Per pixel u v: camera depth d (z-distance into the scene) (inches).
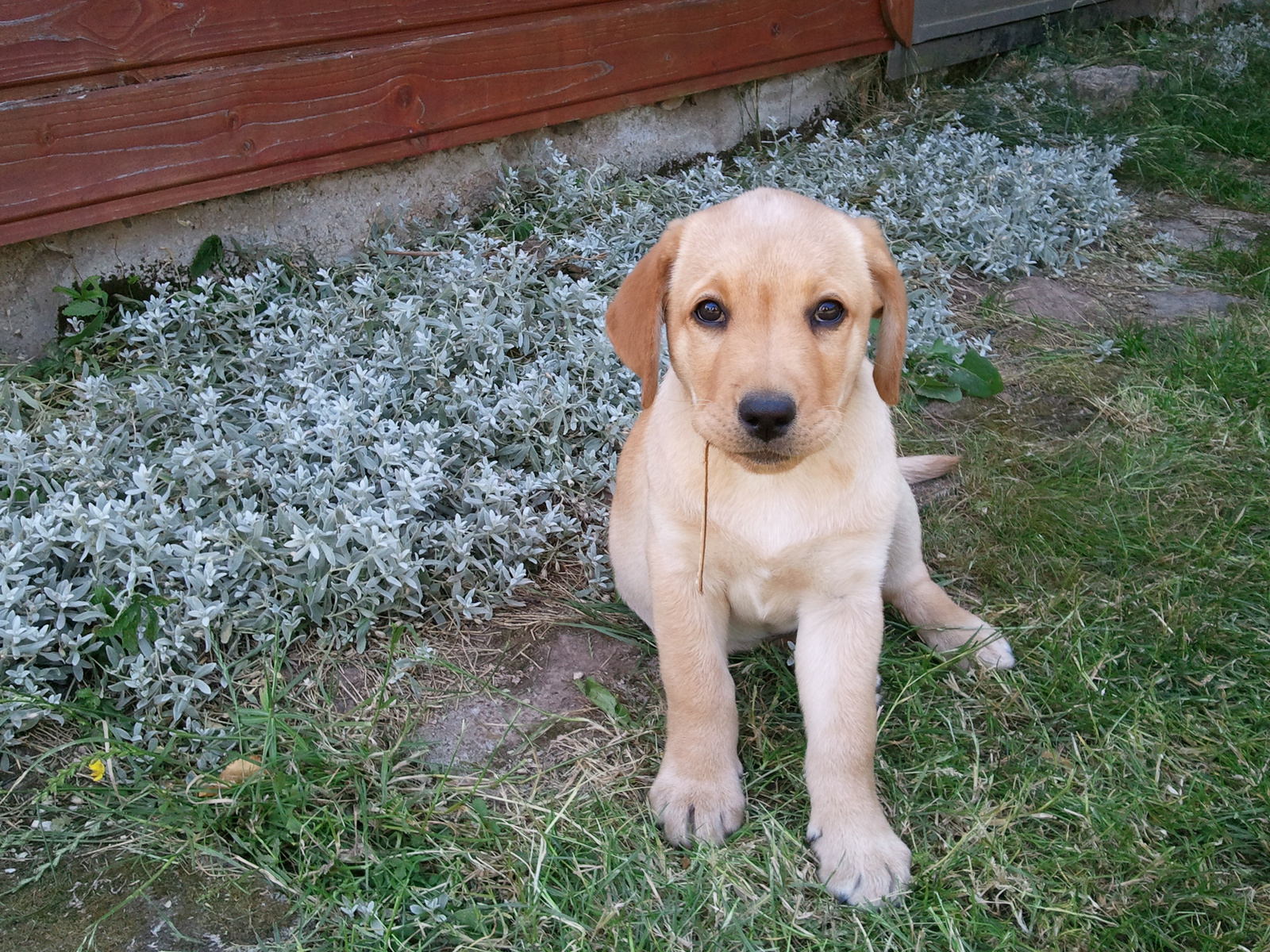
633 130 52.6
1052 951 18.9
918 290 44.8
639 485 25.1
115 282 37.5
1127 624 27.1
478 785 22.0
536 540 29.5
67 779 22.0
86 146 34.4
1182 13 88.4
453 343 35.3
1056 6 75.2
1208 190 58.5
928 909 19.4
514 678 25.9
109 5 34.0
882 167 53.8
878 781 22.7
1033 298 45.9
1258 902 19.7
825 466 21.4
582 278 40.7
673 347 22.0
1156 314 44.9
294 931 18.9
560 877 20.2
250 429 30.6
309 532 26.0
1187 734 23.6
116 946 18.5
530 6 45.3
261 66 37.9
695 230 21.6
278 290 39.0
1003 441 35.6
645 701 25.2
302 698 24.8
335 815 21.1
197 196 37.5
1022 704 24.7
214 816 20.9
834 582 22.0
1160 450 34.6
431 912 19.1
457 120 44.1
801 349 19.9
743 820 21.6
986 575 29.5
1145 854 20.6
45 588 24.4
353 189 42.9
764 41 55.4
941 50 67.0
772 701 25.2
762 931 19.3
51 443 28.6
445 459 30.9
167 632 24.7
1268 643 26.2
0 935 18.7
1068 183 52.5
